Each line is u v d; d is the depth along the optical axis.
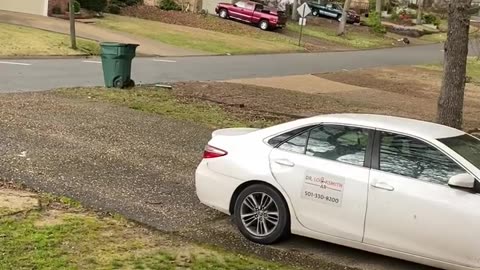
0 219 6.09
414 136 5.75
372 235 5.66
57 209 6.64
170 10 44.31
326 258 6.01
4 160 8.42
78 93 15.20
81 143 10.00
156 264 5.38
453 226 5.30
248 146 6.37
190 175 8.78
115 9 40.44
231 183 6.35
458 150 5.62
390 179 5.61
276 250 6.11
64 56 24.36
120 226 6.30
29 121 11.25
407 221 5.49
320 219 5.90
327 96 20.02
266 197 6.19
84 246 5.63
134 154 9.68
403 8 78.94
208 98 16.67
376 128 5.90
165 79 20.19
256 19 45.69
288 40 42.41
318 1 64.38
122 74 16.62
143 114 13.27
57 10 34.81
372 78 27.75
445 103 10.40
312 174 5.94
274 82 22.30
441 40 65.38
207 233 6.45
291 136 6.23
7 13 32.62
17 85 15.98
